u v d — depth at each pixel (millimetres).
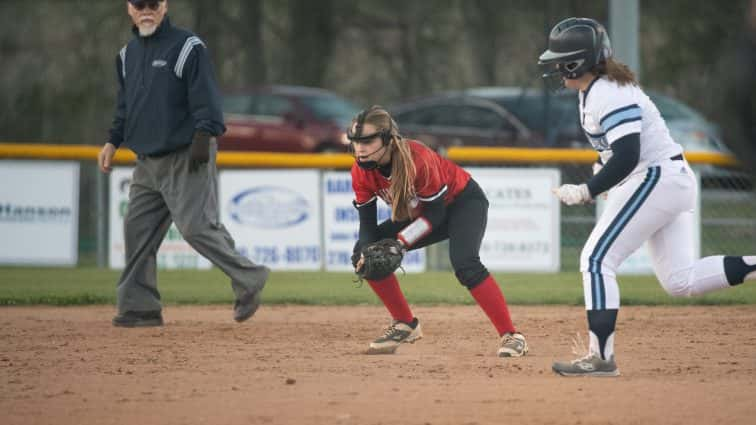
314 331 30609
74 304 38219
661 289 41000
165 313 35750
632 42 50688
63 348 27094
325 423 17906
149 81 29812
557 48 21266
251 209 47875
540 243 46094
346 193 47250
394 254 23859
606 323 21750
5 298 38344
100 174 49938
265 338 29078
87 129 103375
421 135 73750
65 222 49156
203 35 99812
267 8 105938
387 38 110938
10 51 106625
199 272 47719
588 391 20438
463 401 19547
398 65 114000
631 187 21594
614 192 21906
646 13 98562
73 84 103812
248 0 100500
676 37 96875
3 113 103062
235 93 77250
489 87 105500
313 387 21172
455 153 47969
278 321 33219
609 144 21078
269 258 47875
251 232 47906
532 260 46188
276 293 40219
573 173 49844
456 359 24969
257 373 23016
